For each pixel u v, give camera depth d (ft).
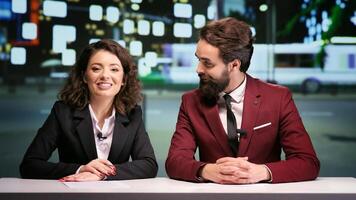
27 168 6.49
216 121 6.34
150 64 22.68
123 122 7.07
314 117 37.17
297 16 24.98
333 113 38.75
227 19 6.11
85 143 6.82
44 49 29.89
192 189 4.75
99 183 5.44
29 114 38.58
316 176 6.01
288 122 6.39
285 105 6.46
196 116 6.54
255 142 6.31
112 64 6.77
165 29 22.48
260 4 23.76
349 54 42.19
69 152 6.90
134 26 22.56
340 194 4.57
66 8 23.66
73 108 7.00
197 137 6.50
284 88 6.63
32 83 45.83
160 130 29.40
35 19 26.22
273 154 6.53
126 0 22.56
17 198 4.54
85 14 22.97
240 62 6.10
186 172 5.81
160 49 23.16
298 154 6.15
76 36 23.06
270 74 27.89
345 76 43.01
